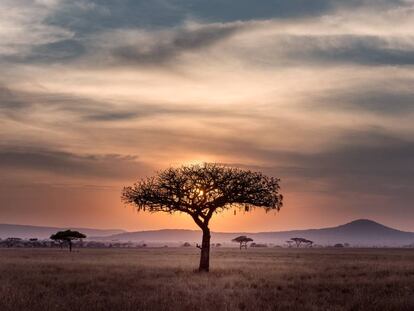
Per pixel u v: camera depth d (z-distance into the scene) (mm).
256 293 24328
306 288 27547
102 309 18031
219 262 61094
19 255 82875
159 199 43344
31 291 24391
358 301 20766
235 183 42969
